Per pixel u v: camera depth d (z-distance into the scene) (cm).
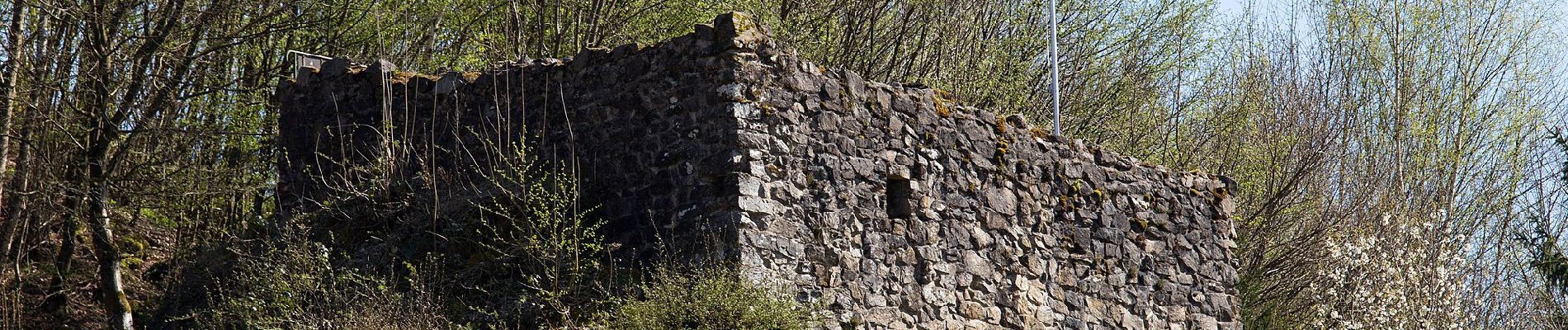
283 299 1244
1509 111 2705
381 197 1360
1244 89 2578
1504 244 2641
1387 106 2650
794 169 1205
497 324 1195
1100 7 2416
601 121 1270
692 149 1196
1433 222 2342
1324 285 2195
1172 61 2439
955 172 1328
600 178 1260
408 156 1384
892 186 1288
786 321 1113
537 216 1253
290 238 1316
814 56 1977
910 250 1274
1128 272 1467
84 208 1659
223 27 1764
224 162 1795
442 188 1342
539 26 1934
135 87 1625
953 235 1312
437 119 1387
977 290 1320
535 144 1309
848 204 1238
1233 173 2286
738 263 1139
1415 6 2717
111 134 1577
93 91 1570
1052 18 1706
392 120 1419
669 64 1230
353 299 1235
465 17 2017
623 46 1269
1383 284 2145
